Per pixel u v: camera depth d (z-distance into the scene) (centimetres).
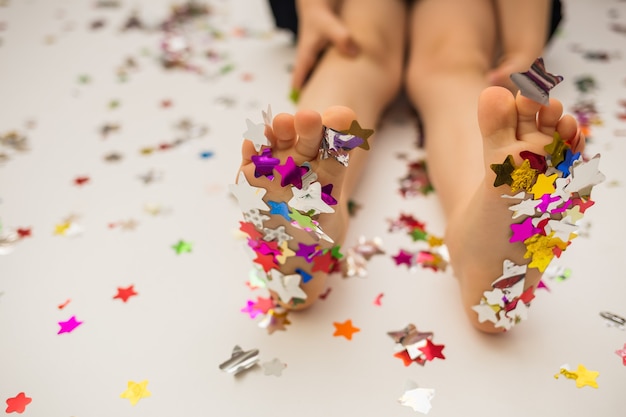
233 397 42
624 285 47
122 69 73
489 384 42
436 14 62
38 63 74
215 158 60
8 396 42
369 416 41
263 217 41
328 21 61
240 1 88
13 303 48
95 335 46
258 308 47
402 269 50
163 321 46
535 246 40
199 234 53
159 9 86
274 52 75
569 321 45
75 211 55
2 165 59
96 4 87
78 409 42
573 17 78
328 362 44
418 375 43
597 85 66
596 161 37
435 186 53
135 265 50
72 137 63
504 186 38
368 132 39
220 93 68
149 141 62
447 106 55
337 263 50
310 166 40
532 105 37
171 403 42
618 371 43
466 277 43
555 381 42
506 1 61
